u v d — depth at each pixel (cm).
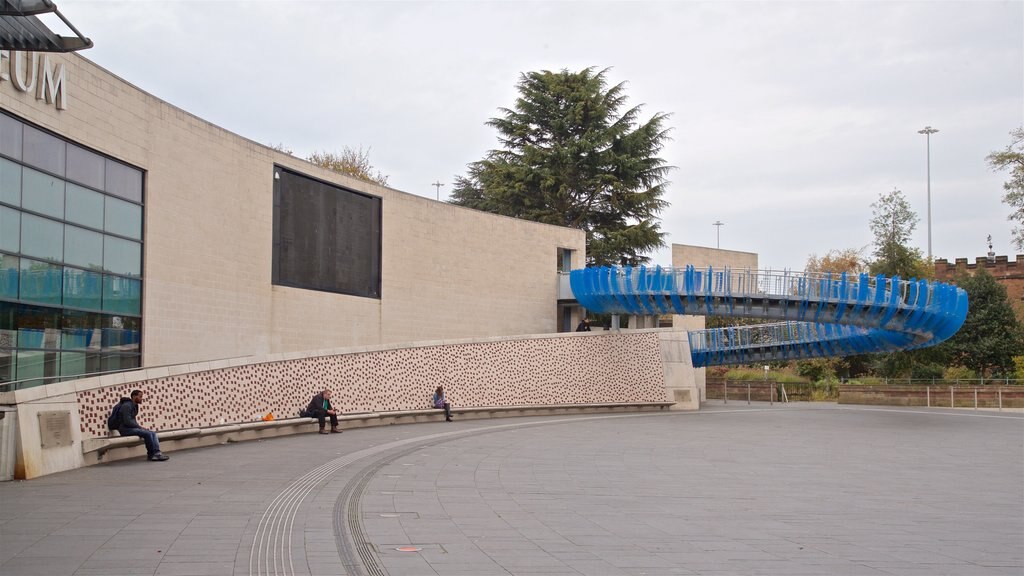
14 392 1371
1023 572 914
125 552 866
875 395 5169
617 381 3994
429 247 3731
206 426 2030
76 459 1514
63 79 2002
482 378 3338
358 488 1356
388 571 829
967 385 4962
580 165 5672
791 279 3716
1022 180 5550
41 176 1958
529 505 1272
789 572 884
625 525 1132
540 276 4406
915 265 5412
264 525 1020
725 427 3134
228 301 2670
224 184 2666
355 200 3328
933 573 902
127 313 2272
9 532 958
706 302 3878
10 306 1858
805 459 2116
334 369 2605
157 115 2378
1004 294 5488
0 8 1254
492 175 5812
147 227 2334
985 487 1662
